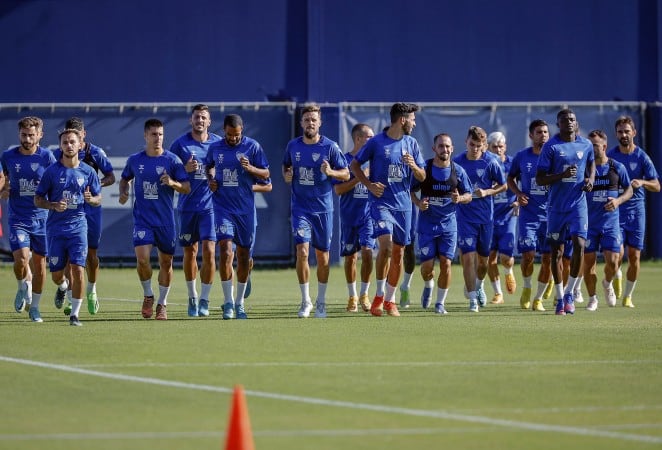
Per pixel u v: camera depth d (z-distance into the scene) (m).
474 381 34.59
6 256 89.06
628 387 33.72
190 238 53.88
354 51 96.00
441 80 96.62
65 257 49.22
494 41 97.12
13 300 62.97
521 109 91.06
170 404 30.91
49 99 95.06
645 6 98.19
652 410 30.41
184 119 89.50
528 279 58.41
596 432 27.75
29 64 95.00
